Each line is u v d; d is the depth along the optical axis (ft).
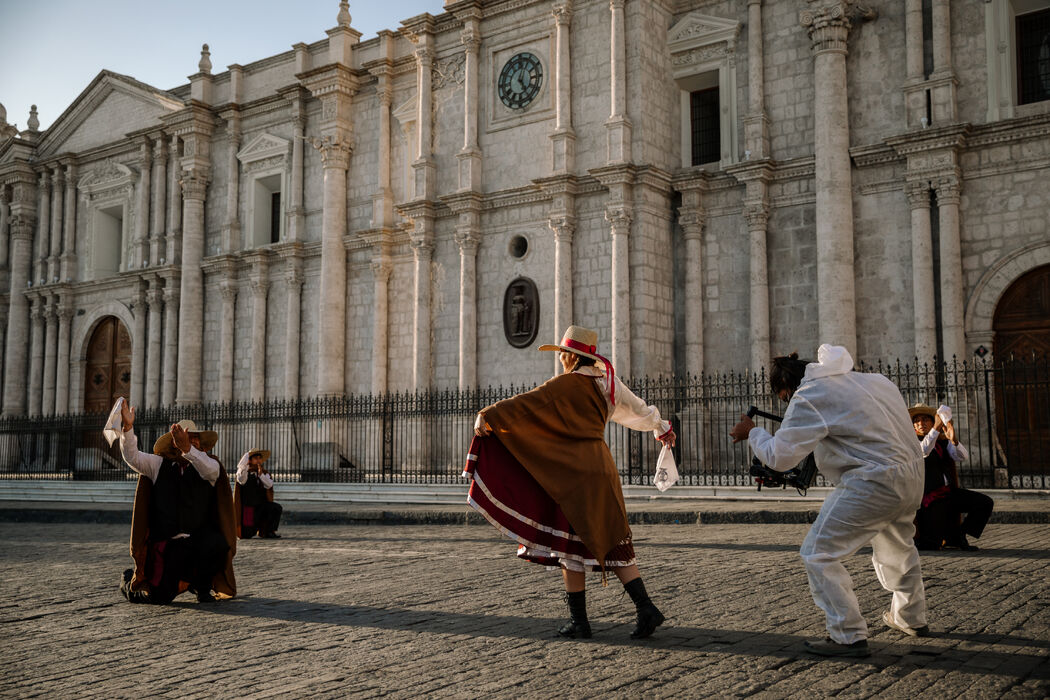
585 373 19.94
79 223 135.64
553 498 19.08
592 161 84.28
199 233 118.21
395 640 20.24
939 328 70.13
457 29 95.14
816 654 17.33
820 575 17.46
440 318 93.91
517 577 30.12
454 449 89.76
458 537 45.62
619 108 82.02
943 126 68.54
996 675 15.64
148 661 18.89
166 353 119.85
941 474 33.96
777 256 78.64
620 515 19.24
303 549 41.29
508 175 89.97
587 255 83.87
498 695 15.25
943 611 21.54
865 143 74.38
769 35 80.59
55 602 27.30
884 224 73.15
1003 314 68.64
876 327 72.84
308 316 108.37
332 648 19.61
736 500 58.59
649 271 80.84
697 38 84.48
